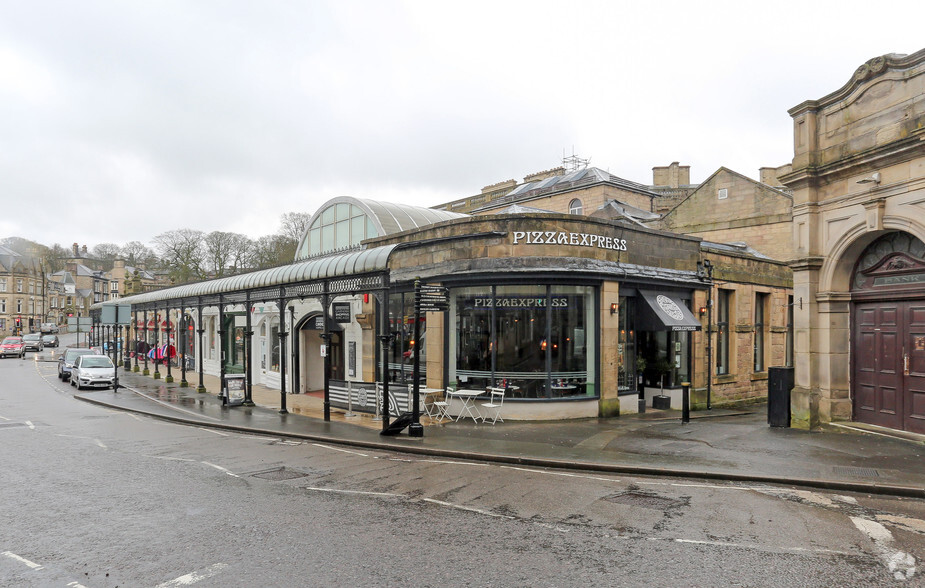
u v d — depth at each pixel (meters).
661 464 9.41
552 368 14.60
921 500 7.60
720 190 28.56
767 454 9.99
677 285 17.02
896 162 10.56
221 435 13.34
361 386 16.19
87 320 32.38
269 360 24.42
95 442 12.27
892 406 11.30
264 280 17.25
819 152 12.30
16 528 6.61
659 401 17.08
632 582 5.09
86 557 5.74
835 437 11.27
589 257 14.74
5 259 83.06
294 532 6.42
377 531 6.44
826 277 12.23
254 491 8.17
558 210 36.12
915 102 10.22
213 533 6.41
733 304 19.48
